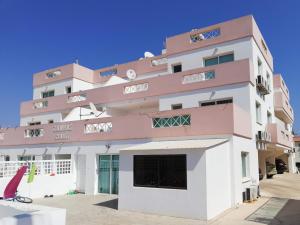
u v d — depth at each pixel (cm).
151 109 2769
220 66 2062
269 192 2080
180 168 1388
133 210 1502
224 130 1636
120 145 2042
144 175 1498
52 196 2056
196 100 2136
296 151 5500
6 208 813
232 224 1195
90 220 1303
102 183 2142
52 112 3117
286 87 3444
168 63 2583
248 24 2206
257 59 2311
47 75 3594
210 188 1338
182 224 1212
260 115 2250
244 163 1845
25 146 2675
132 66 3138
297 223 1188
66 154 2380
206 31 2409
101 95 2716
